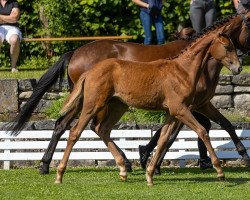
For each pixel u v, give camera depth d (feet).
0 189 42.32
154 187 42.78
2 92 57.52
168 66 42.73
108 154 52.29
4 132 52.60
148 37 61.31
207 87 47.01
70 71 49.11
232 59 42.47
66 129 48.37
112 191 41.52
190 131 52.21
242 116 57.67
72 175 47.80
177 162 53.01
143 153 49.39
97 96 42.60
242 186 42.98
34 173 48.96
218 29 43.39
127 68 42.73
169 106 42.55
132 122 53.78
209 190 41.81
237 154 52.06
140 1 60.95
